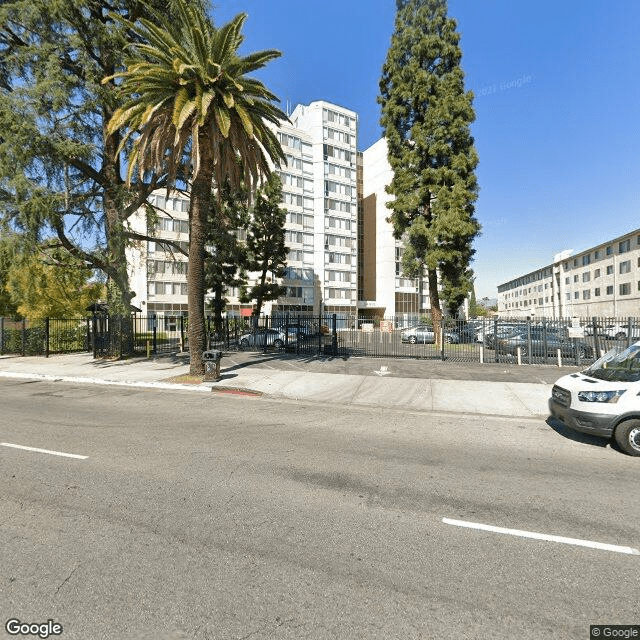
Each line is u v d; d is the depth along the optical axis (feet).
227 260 99.66
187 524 11.93
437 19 76.07
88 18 54.03
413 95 76.54
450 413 29.14
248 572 9.60
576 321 57.82
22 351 65.21
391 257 209.77
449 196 71.97
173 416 26.76
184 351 68.33
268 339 69.56
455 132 72.43
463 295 77.05
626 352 22.54
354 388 37.27
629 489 15.05
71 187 53.83
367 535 11.48
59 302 79.77
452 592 9.00
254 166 46.06
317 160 197.98
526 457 18.92
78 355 65.16
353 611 8.32
